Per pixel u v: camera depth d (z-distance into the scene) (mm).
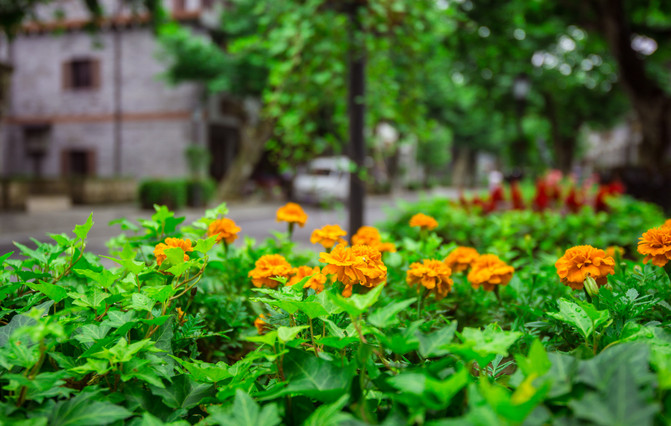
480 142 52375
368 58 6016
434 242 3305
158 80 23734
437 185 56281
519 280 2715
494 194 8539
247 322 2672
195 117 22250
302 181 19672
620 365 1040
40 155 25297
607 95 25797
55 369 1607
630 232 6219
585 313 1643
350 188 5883
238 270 2988
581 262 1903
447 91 32562
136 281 1899
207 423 1341
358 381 1350
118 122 24188
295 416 1369
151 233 2635
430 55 6602
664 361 1173
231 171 22688
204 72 20625
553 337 2053
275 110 6090
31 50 25016
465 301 2742
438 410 1255
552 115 26594
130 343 1724
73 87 24859
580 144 38719
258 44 6230
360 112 5734
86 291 1902
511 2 11859
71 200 18969
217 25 22609
